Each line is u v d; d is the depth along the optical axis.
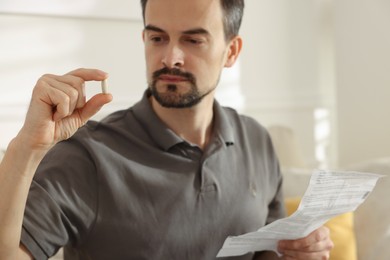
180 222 1.15
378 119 2.76
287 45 2.87
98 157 1.12
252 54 2.73
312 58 2.98
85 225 1.08
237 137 1.36
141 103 1.24
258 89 2.76
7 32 1.96
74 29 2.12
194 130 1.24
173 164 1.18
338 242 1.70
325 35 3.04
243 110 2.70
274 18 2.81
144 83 2.33
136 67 2.30
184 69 1.12
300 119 2.95
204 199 1.18
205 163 1.21
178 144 1.19
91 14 2.13
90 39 2.17
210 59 1.15
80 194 1.08
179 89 1.12
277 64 2.83
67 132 0.90
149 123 1.19
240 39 1.31
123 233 1.11
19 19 1.99
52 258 1.58
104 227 1.10
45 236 1.00
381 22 2.71
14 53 1.99
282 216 1.43
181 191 1.16
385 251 1.68
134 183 1.13
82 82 0.88
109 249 1.12
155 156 1.18
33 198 1.01
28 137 0.85
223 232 1.21
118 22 2.23
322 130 3.05
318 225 1.19
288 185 1.90
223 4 1.17
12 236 0.89
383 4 2.69
